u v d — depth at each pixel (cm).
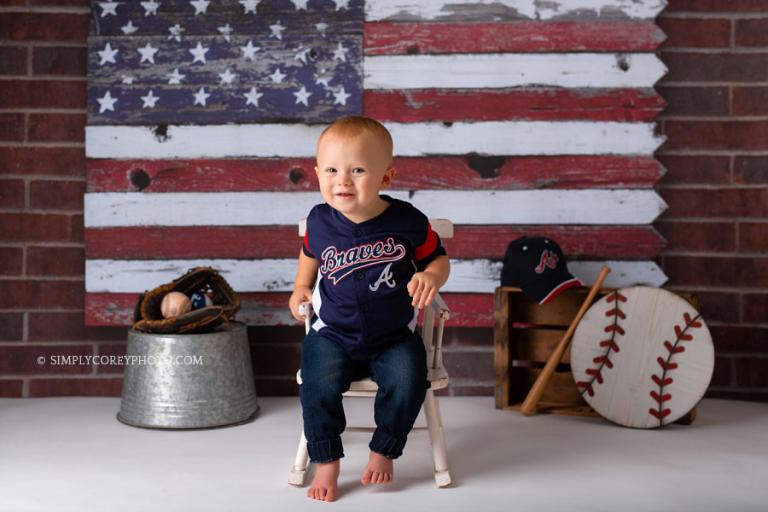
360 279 178
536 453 204
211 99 262
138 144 262
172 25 261
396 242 180
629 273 261
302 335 270
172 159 262
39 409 251
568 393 252
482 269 262
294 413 246
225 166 262
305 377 176
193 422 226
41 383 268
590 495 172
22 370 268
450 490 177
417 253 184
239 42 261
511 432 225
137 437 219
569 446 211
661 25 266
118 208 262
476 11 261
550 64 260
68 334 268
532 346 254
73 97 266
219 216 263
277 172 263
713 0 264
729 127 266
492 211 262
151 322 226
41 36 265
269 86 262
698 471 189
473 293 263
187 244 263
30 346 268
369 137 172
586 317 236
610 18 260
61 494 173
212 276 245
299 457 182
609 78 260
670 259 267
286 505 167
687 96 266
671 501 169
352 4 261
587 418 241
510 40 260
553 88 261
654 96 259
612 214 262
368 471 175
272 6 261
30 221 266
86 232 262
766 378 265
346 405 255
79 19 265
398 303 180
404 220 183
